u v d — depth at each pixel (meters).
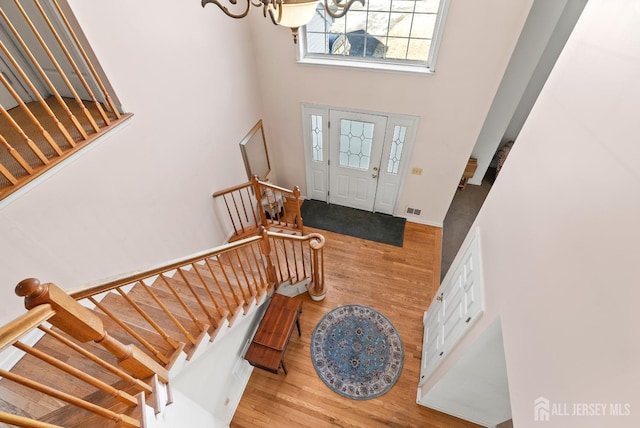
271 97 4.18
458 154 3.86
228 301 2.47
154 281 2.69
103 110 2.14
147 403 1.51
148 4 2.29
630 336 0.83
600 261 1.00
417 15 3.10
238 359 2.83
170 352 1.87
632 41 1.04
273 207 4.81
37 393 1.59
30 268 1.75
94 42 1.95
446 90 3.38
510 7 2.70
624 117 1.02
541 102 1.70
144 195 2.51
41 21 1.98
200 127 3.10
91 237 2.09
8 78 2.23
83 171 1.96
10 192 1.56
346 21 3.37
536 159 1.61
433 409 2.81
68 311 1.09
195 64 2.87
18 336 0.87
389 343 3.28
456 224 4.75
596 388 0.91
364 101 3.78
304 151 4.68
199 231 3.34
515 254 1.60
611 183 1.02
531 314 1.33
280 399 2.90
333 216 4.96
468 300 2.20
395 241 4.48
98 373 1.67
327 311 3.60
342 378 3.02
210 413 2.45
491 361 1.98
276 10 1.43
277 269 3.67
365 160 4.45
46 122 2.12
